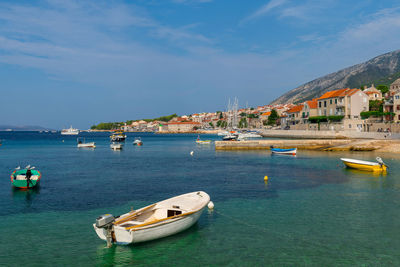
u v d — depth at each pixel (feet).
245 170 133.39
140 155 220.84
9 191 94.38
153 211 59.88
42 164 165.68
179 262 47.11
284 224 62.28
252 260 47.42
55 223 64.08
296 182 104.42
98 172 132.98
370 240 54.19
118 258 48.49
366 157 172.35
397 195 85.15
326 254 49.21
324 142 226.99
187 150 266.57
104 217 49.85
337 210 71.31
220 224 62.64
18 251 50.78
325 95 348.79
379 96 364.38
